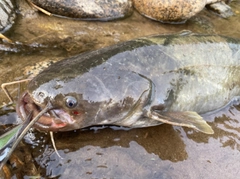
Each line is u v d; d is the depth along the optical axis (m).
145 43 0.35
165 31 0.58
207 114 0.40
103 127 0.35
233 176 0.32
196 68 0.36
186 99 0.36
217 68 0.38
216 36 0.40
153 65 0.33
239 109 0.41
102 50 0.34
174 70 0.34
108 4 0.56
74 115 0.31
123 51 0.33
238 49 0.40
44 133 0.33
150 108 0.33
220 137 0.36
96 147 0.32
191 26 0.61
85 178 0.30
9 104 0.35
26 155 0.30
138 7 0.60
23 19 0.51
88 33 0.52
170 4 0.57
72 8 0.53
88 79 0.31
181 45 0.36
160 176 0.31
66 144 0.32
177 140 0.35
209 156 0.34
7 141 0.27
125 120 0.33
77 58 0.33
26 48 0.46
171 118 0.33
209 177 0.32
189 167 0.32
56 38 0.49
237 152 0.35
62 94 0.29
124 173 0.31
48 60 0.43
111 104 0.31
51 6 0.53
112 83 0.31
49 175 0.29
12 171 0.29
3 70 0.40
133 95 0.32
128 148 0.33
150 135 0.35
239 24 0.65
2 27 0.47
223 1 0.72
